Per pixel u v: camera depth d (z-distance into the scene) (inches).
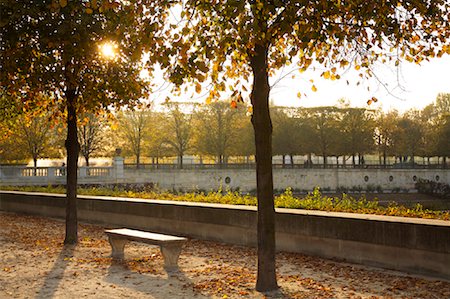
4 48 489.4
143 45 316.2
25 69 499.8
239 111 2913.4
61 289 329.1
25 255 465.7
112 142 2518.5
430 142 3373.5
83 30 459.5
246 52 322.0
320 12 302.0
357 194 2901.1
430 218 431.5
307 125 3142.2
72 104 539.5
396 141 3430.1
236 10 282.7
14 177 1692.9
